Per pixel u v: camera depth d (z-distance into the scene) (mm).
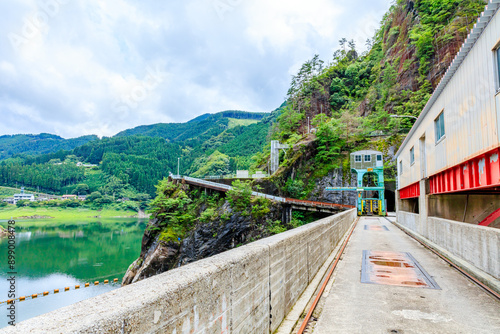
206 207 52000
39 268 47406
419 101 71438
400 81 81875
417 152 20734
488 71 9734
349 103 97750
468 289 7953
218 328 3121
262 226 48969
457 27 71562
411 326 5637
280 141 92312
